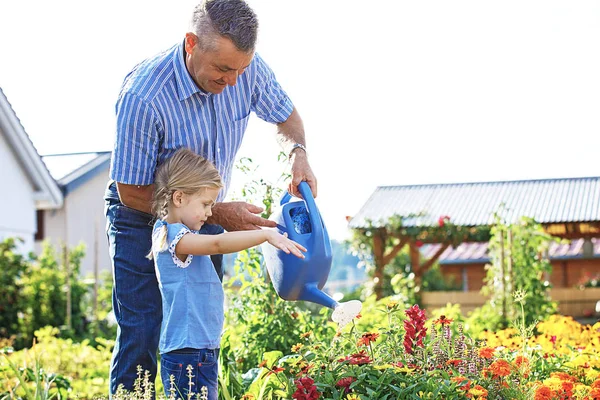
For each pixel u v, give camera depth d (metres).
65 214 16.78
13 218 12.62
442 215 12.08
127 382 2.87
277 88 3.18
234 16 2.54
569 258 17.03
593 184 12.97
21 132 12.31
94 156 17.38
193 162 2.66
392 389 2.76
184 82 2.74
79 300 10.38
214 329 2.66
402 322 3.42
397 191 13.40
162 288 2.65
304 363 3.03
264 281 4.30
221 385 3.36
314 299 2.87
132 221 2.85
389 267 12.53
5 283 9.66
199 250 2.56
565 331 4.73
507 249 8.48
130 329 2.86
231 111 2.93
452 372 2.92
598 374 3.11
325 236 2.87
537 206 12.30
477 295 11.07
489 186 13.36
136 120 2.69
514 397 2.84
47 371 4.15
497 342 3.99
